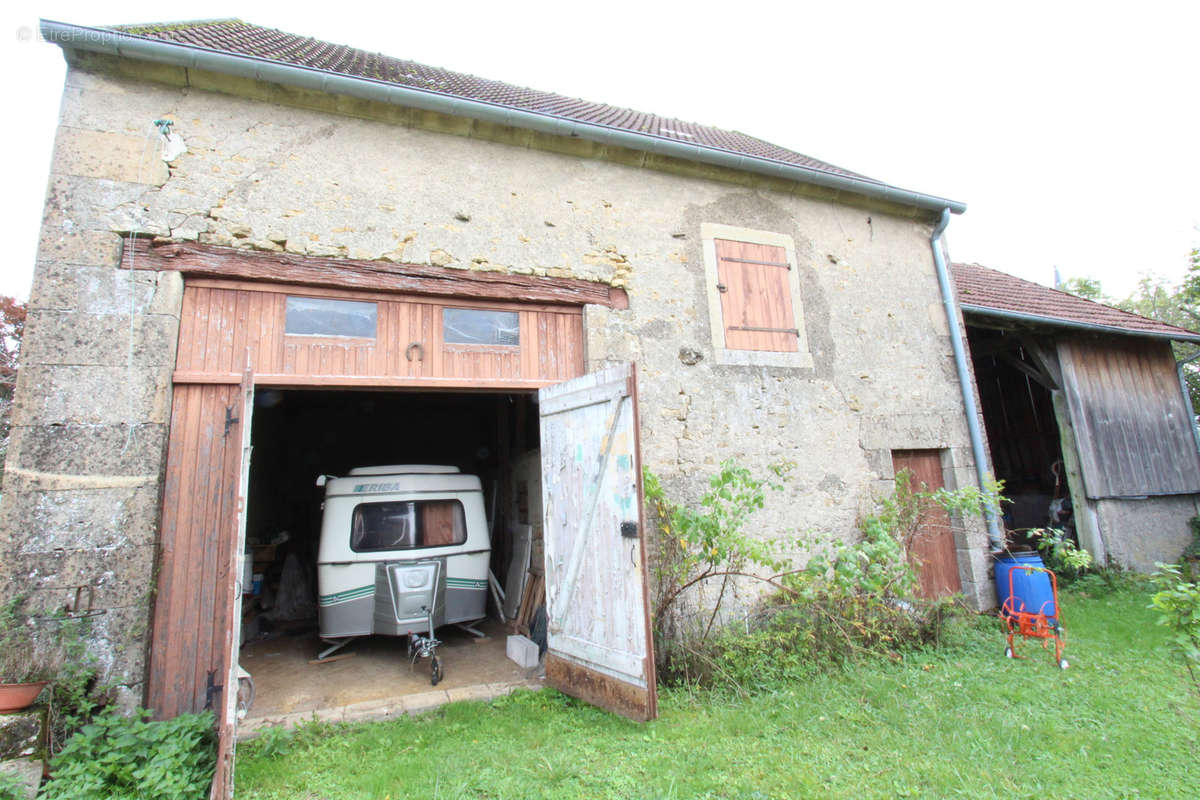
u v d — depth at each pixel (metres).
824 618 5.01
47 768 3.09
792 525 5.65
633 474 3.91
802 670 4.50
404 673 4.93
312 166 4.59
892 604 5.31
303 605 7.31
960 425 6.83
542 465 4.88
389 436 9.75
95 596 3.54
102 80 4.14
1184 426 9.21
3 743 2.99
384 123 4.90
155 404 3.84
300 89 4.59
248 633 6.32
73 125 4.01
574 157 5.57
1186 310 13.56
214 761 3.24
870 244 6.87
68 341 3.74
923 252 7.21
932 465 6.73
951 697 4.11
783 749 3.37
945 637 5.25
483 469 8.77
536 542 6.18
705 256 5.90
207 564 3.87
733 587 5.22
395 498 5.62
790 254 6.34
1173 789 2.95
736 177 6.21
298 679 4.83
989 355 9.55
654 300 5.56
